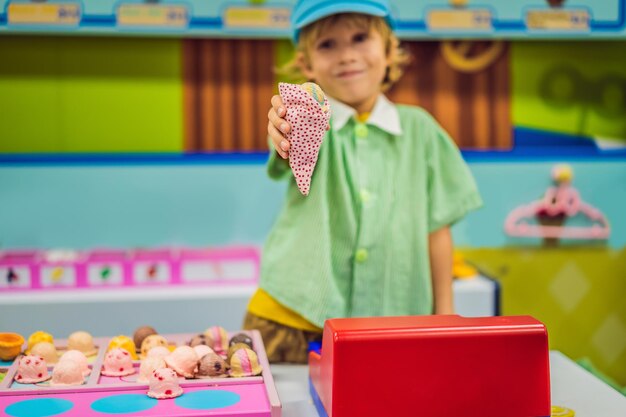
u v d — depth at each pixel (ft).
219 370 3.72
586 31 7.22
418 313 4.71
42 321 6.26
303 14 4.70
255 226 7.41
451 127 7.47
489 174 7.53
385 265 4.68
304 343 4.60
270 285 4.68
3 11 6.63
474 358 3.32
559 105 7.55
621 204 7.70
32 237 7.18
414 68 7.38
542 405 3.38
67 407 3.32
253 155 7.31
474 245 7.59
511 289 7.65
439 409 3.29
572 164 7.61
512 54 7.45
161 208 7.29
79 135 7.14
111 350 3.90
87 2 6.72
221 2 6.86
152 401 3.39
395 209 4.73
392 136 4.82
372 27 4.73
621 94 7.62
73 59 7.04
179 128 7.23
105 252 7.10
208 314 6.44
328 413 3.32
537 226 7.62
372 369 3.24
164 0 6.80
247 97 7.25
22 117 7.05
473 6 7.11
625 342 7.82
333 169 4.63
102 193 7.22
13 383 3.67
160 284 6.67
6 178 7.09
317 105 3.63
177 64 7.16
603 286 7.75
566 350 7.77
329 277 4.49
